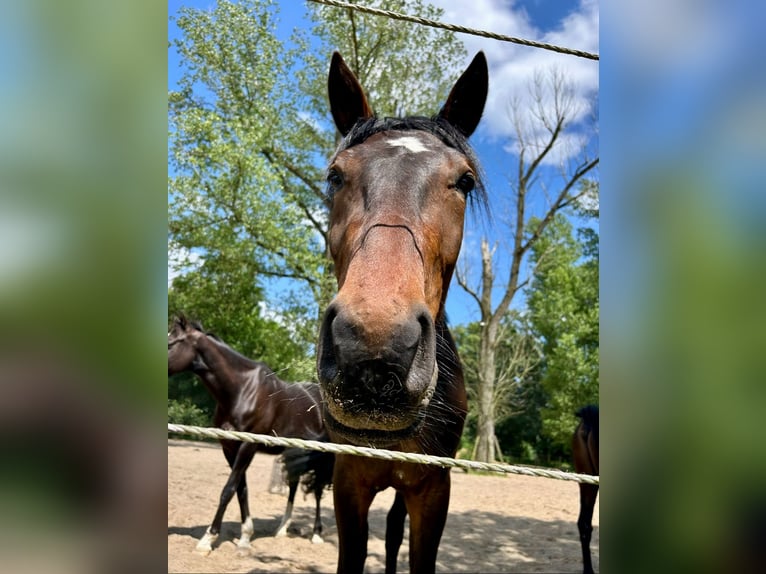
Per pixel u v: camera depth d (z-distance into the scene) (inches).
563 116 708.7
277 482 346.6
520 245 757.3
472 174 95.5
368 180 85.0
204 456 491.8
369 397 62.1
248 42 589.9
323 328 67.5
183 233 515.5
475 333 908.6
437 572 221.5
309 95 635.5
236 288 546.0
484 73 119.3
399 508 159.3
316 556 231.9
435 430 107.9
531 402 1064.2
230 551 229.1
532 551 262.8
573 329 865.5
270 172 523.2
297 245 524.4
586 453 223.5
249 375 247.1
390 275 69.1
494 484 497.7
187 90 587.2
